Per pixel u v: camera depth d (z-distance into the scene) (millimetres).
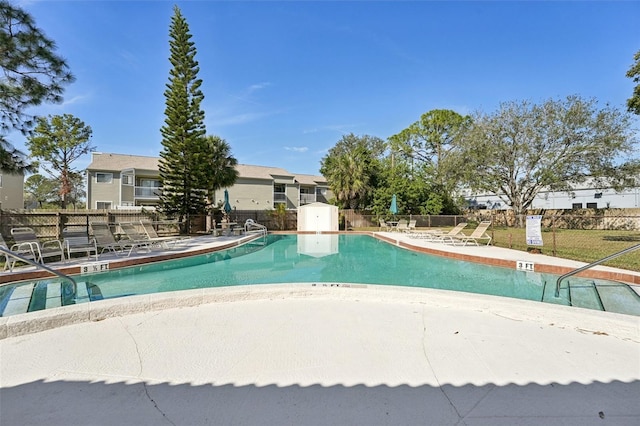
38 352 2666
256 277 7031
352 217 23688
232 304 4152
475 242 11117
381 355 2604
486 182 19516
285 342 2883
